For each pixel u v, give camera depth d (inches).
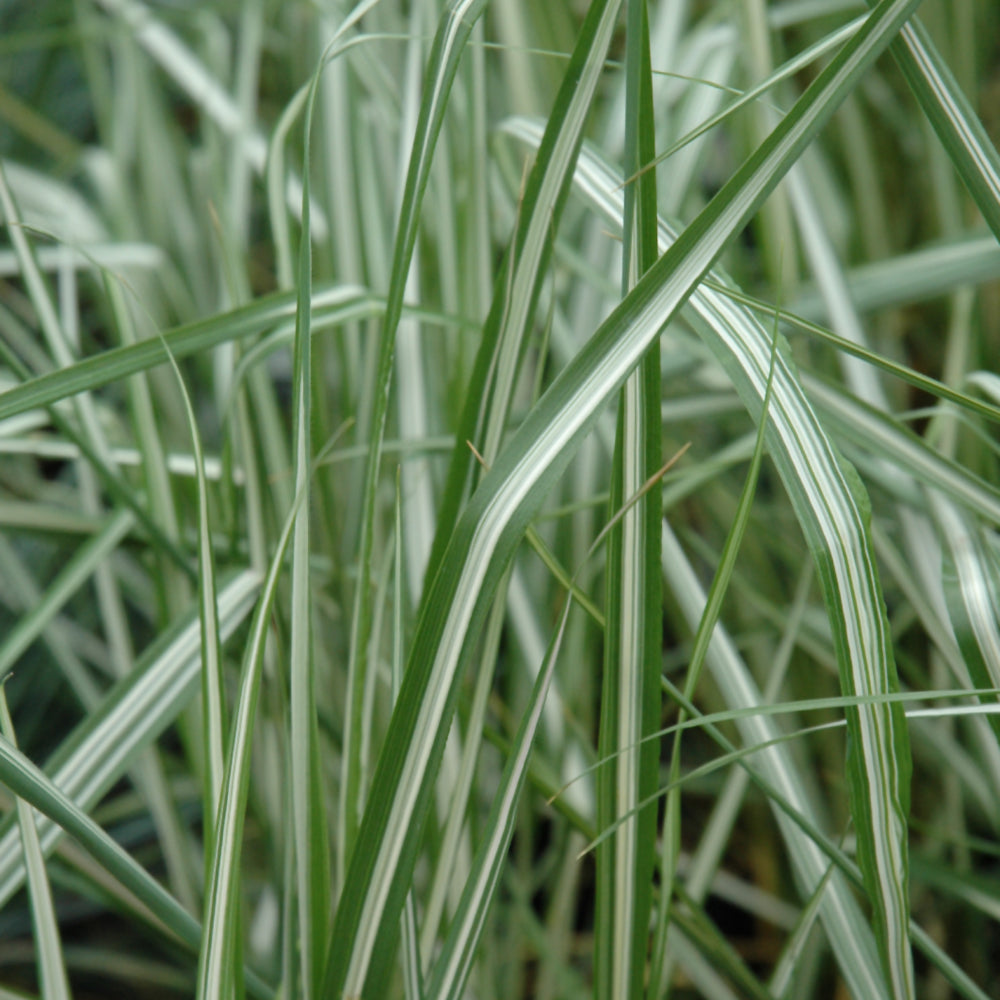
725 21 26.6
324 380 24.9
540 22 25.8
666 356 21.3
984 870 24.9
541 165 17.3
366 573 17.6
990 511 18.3
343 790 18.1
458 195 22.6
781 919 24.1
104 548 20.1
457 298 21.4
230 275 19.7
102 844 17.3
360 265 23.7
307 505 17.1
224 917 16.9
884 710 16.7
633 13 16.4
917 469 18.7
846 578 16.7
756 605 22.5
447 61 17.0
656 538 17.1
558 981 21.5
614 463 17.0
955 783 21.9
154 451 20.3
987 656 17.9
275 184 20.0
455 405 21.0
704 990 20.6
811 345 23.9
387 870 17.0
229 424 19.4
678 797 17.8
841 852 17.8
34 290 19.9
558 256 21.5
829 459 17.0
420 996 17.5
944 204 26.0
